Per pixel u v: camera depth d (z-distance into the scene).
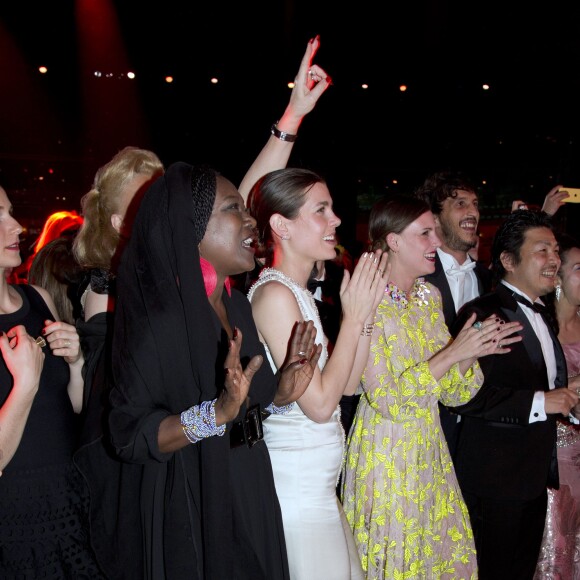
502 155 11.05
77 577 2.02
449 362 2.50
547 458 2.93
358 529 2.60
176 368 1.68
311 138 11.46
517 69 8.65
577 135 8.59
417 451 2.59
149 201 1.72
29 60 9.15
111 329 1.96
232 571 1.74
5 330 2.03
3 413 1.79
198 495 1.76
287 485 2.17
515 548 2.94
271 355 2.19
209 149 11.19
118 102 10.57
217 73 9.32
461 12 8.31
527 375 2.91
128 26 8.80
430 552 2.61
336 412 2.33
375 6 8.53
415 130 11.12
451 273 3.70
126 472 1.82
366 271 2.14
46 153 11.20
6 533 1.94
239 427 1.85
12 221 1.96
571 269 3.36
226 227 1.79
